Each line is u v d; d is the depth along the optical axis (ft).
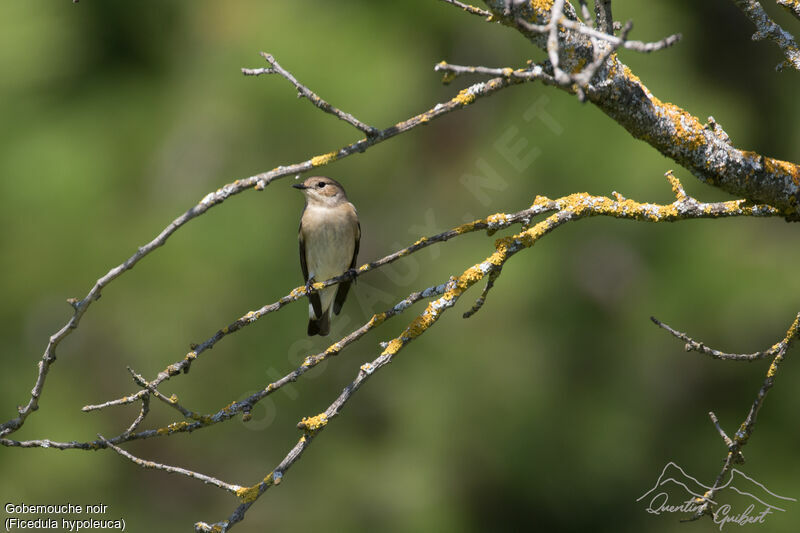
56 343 14.88
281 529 37.70
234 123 37.47
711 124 16.76
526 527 38.01
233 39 38.52
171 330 36.17
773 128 39.99
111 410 37.24
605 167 36.17
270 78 36.96
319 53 37.19
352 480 37.78
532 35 14.98
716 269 36.73
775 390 37.50
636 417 37.52
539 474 37.47
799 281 36.14
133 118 38.47
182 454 38.14
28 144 37.52
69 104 38.88
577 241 37.81
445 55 39.65
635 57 36.65
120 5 39.37
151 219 36.81
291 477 38.22
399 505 37.40
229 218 36.83
